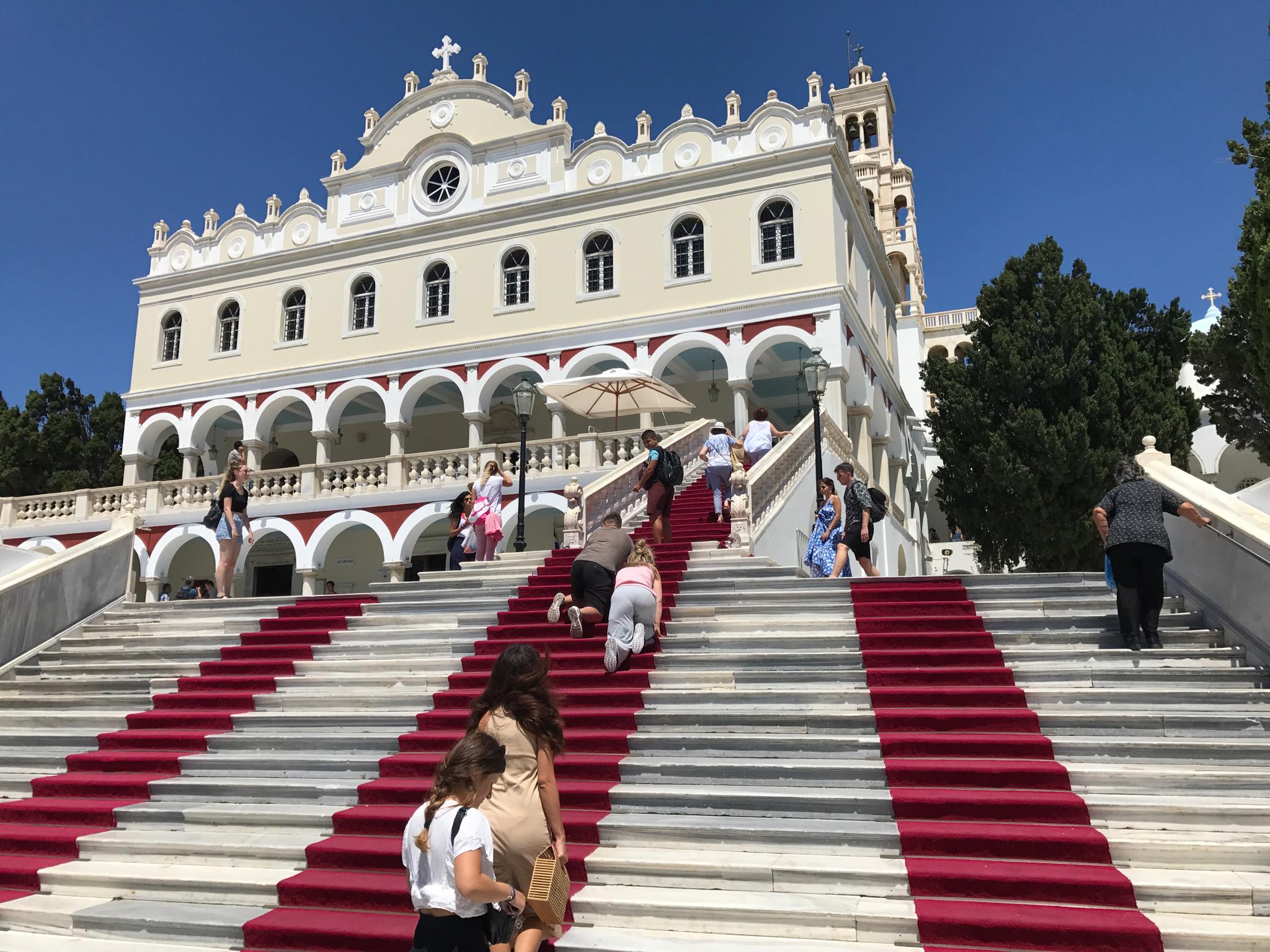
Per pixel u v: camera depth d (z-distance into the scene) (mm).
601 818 5965
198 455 28812
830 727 6680
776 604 8812
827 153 23156
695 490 16047
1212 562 7496
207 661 9617
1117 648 7273
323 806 6637
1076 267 25672
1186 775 5645
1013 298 25203
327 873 5816
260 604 11180
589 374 25328
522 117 26781
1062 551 22750
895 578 9055
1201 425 29969
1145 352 24016
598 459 20812
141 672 9562
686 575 10227
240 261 28922
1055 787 5789
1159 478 8477
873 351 26156
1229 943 4387
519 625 9086
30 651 10422
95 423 37500
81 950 5395
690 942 4801
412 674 8422
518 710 4621
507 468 21859
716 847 5641
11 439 35125
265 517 24203
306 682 8758
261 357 28281
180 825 6719
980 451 23344
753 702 7195
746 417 22859
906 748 6293
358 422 30922
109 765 7703
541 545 24891
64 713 8703
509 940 4129
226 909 5656
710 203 24109
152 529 24828
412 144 28062
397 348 26703
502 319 25656
